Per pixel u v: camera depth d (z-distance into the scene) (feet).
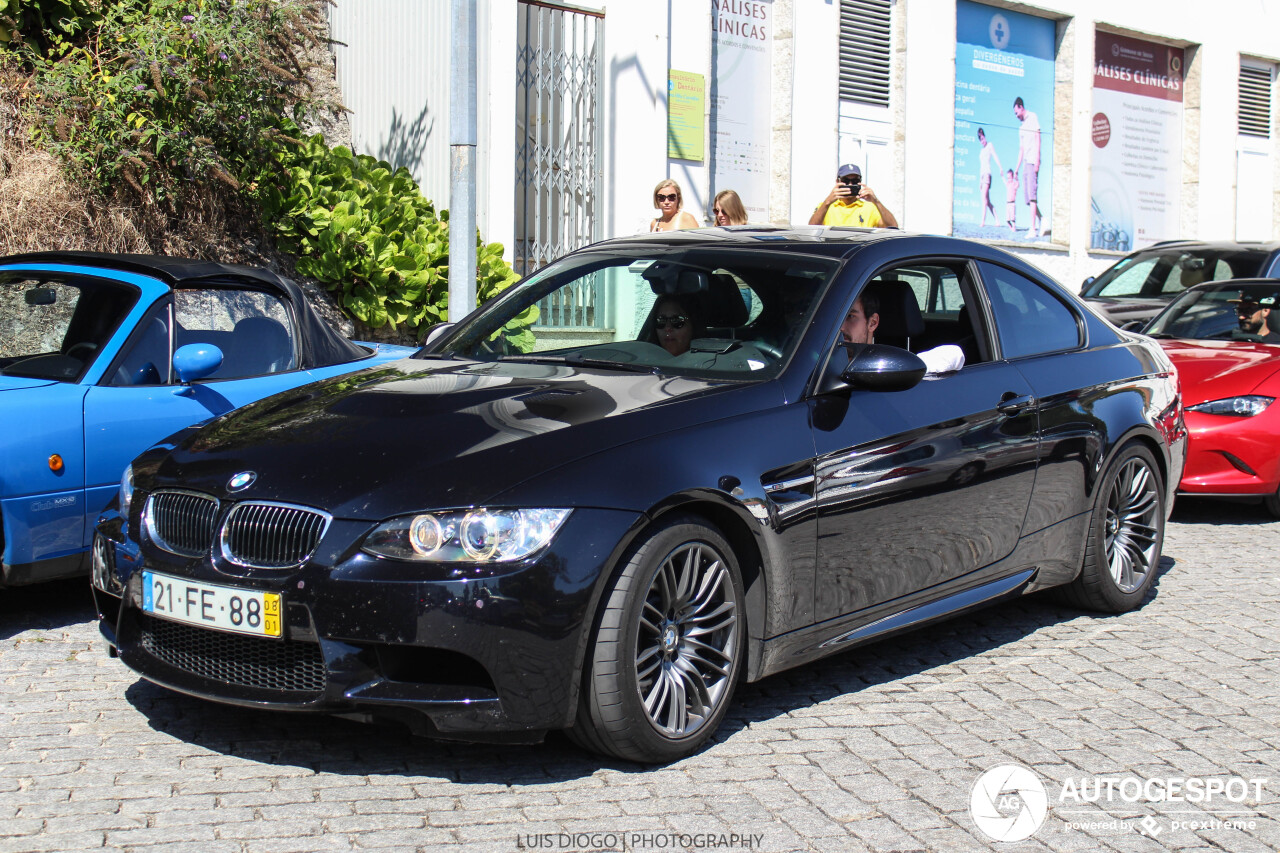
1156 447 18.31
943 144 50.47
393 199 32.14
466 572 10.51
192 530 11.61
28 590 17.29
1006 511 15.40
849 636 13.57
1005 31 53.67
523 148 35.86
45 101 27.73
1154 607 18.51
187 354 16.35
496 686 10.60
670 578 11.71
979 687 14.57
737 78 42.80
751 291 14.37
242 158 29.14
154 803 10.56
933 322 15.48
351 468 11.26
